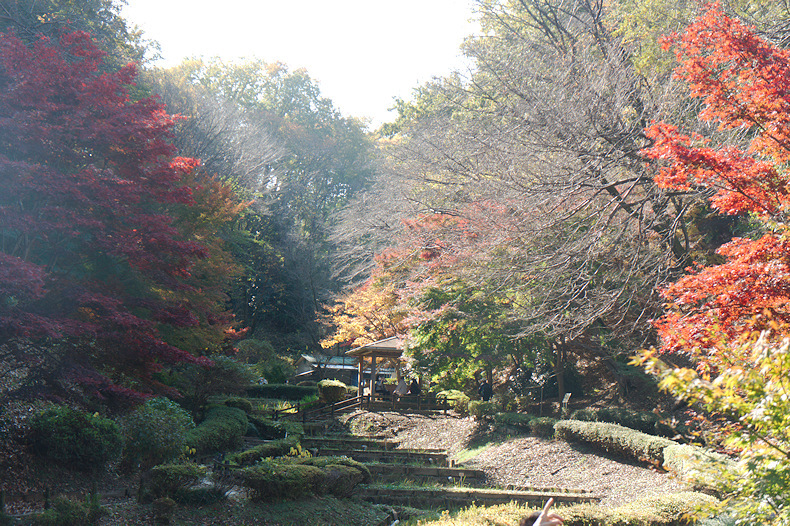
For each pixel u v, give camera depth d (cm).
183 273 1187
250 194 5016
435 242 2400
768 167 850
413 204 2745
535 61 2131
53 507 927
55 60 1046
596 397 2703
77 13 2575
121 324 1038
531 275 1856
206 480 1287
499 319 2277
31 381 1031
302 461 1488
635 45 1847
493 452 2123
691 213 2270
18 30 1945
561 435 2039
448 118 2902
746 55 864
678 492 1326
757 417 436
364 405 3066
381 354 3162
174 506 1041
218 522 1078
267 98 7450
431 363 2566
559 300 1970
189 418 1709
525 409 2616
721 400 473
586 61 1892
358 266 4312
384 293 3306
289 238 5419
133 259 1112
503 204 1827
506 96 2245
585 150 1675
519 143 1869
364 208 3488
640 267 1766
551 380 2972
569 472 1792
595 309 1780
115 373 1210
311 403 3216
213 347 2241
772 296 746
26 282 833
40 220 964
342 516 1242
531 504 1489
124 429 1341
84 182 1021
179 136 4259
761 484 456
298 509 1206
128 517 1012
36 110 1012
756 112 864
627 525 1074
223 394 2991
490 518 1146
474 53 2327
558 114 1709
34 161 1058
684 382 453
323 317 5125
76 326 947
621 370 2480
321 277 5416
